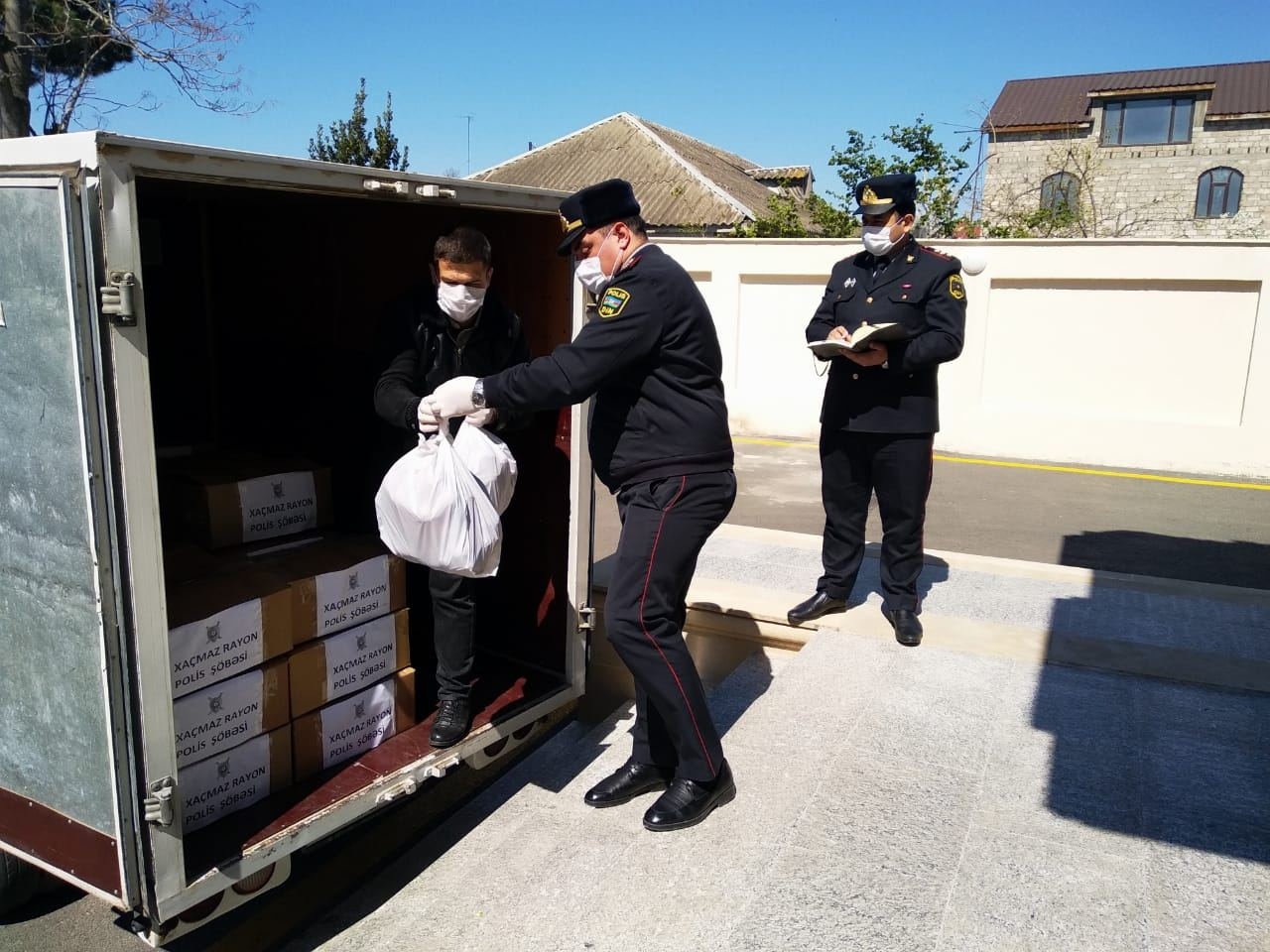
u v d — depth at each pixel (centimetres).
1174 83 2728
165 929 218
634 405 265
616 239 259
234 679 250
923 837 261
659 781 297
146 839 207
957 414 956
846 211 1492
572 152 2061
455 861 270
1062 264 897
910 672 361
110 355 188
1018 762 298
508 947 229
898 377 369
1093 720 324
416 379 288
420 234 324
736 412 1055
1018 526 706
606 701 445
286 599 263
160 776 205
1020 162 2700
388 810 359
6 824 230
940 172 1444
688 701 267
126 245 187
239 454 321
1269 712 329
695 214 1783
